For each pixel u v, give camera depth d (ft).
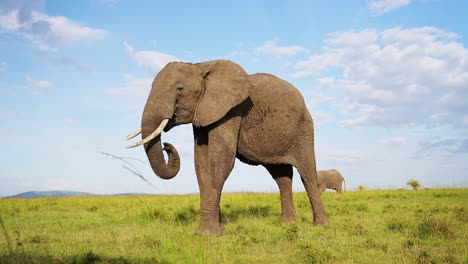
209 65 29.68
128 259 19.52
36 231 30.99
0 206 47.96
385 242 23.48
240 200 62.18
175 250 19.43
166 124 27.94
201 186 29.78
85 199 70.13
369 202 58.03
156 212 38.68
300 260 19.39
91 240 25.88
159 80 28.71
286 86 32.27
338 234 26.76
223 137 28.25
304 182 32.71
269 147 31.12
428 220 27.50
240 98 28.30
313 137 33.42
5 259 18.13
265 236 25.53
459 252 21.12
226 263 18.34
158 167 28.09
